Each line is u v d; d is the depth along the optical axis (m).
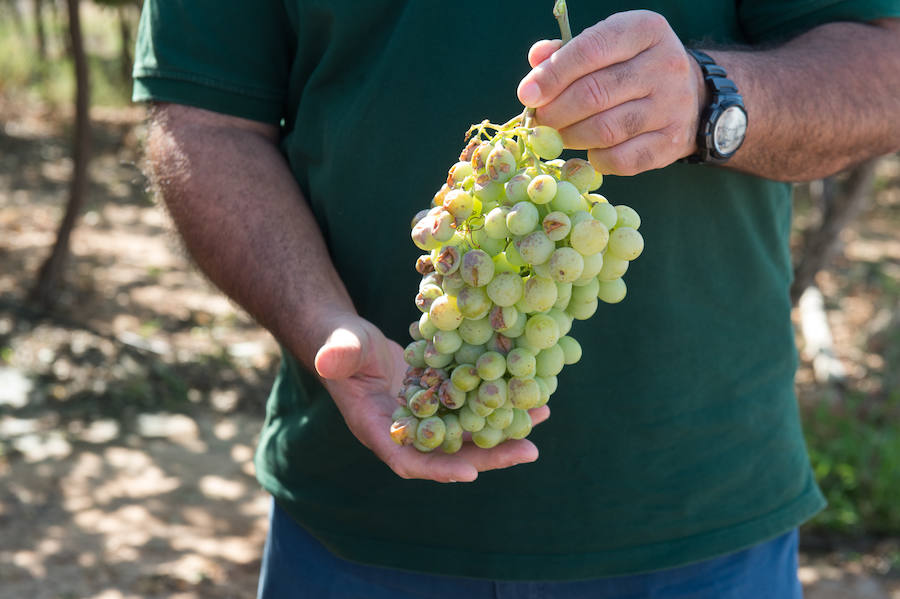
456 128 1.33
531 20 1.30
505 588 1.41
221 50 1.42
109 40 10.73
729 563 1.42
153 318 5.45
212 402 4.59
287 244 1.35
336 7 1.36
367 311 1.41
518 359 1.09
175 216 1.41
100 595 3.04
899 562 3.47
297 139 1.44
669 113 1.12
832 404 4.32
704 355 1.37
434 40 1.32
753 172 1.30
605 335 1.34
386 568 1.43
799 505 1.46
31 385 4.52
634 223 1.10
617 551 1.39
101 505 3.61
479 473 1.38
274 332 1.34
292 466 1.47
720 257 1.36
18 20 9.96
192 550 3.36
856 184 4.51
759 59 1.27
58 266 5.37
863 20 1.34
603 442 1.37
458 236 1.10
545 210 1.07
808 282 4.71
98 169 8.45
